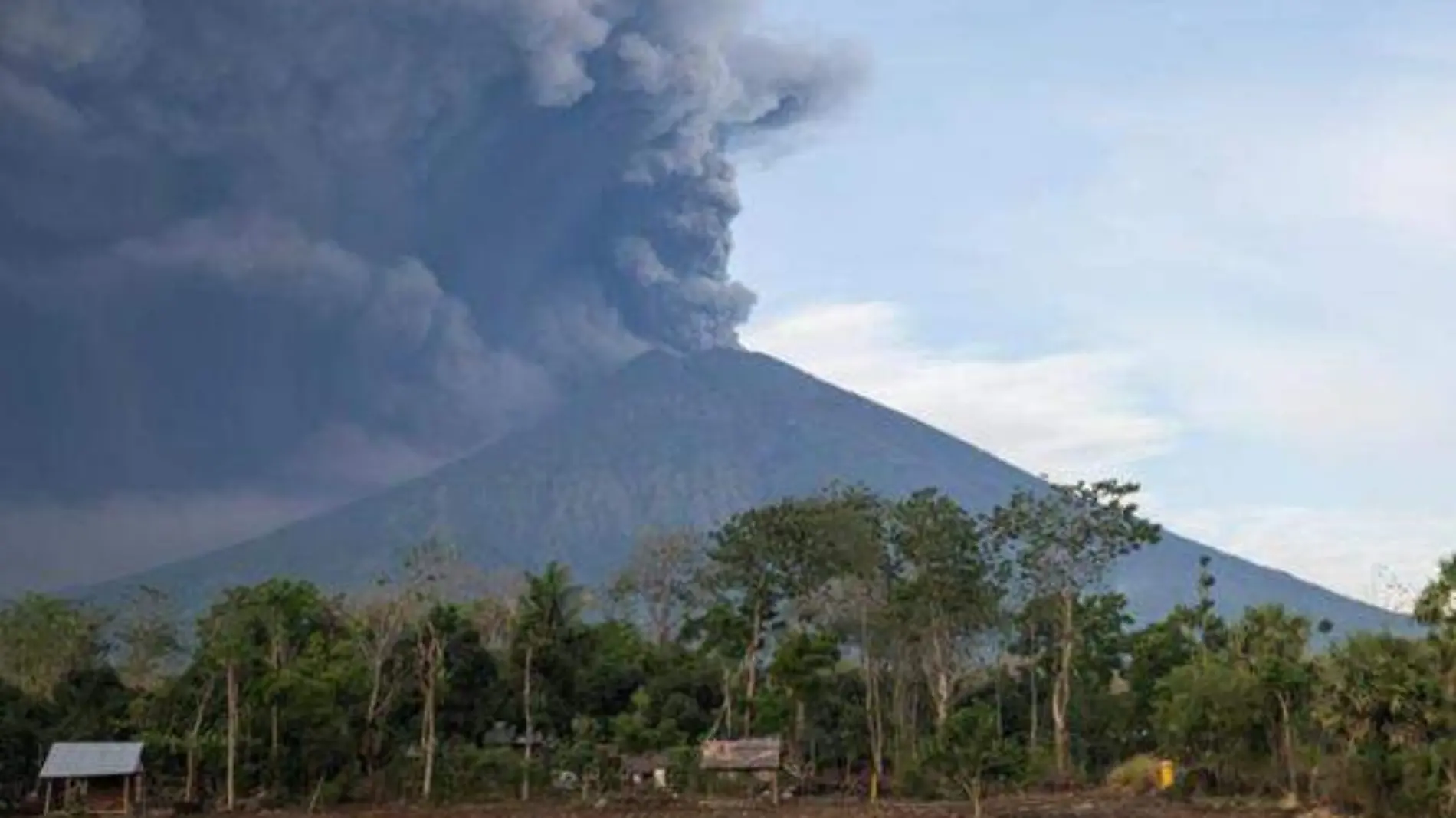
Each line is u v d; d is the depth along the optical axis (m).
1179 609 115.19
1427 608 73.69
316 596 101.19
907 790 93.50
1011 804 85.50
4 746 89.56
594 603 136.50
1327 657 83.44
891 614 107.50
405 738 94.75
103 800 86.75
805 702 100.00
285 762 88.69
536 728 103.12
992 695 120.00
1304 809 78.69
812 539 107.88
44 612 106.88
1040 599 113.62
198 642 108.31
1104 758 114.50
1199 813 78.50
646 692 105.94
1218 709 88.12
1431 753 71.50
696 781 92.12
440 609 95.69
